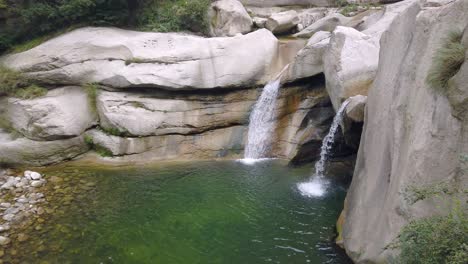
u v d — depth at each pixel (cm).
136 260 809
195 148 1404
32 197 1080
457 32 588
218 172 1279
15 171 1248
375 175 744
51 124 1271
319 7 2017
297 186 1173
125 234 909
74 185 1165
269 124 1428
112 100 1357
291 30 1850
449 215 475
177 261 805
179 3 1706
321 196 1100
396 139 678
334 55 1161
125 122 1334
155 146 1367
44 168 1278
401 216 599
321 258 792
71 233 909
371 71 1116
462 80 536
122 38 1430
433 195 524
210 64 1414
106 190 1138
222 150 1418
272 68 1505
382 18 1388
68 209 1023
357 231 749
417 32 697
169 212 1014
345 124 1079
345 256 780
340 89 1112
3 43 1484
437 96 581
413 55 693
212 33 1733
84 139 1353
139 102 1371
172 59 1391
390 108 736
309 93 1395
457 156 533
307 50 1333
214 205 1049
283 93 1407
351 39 1140
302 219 967
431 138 571
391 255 596
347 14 1850
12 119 1336
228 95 1457
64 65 1362
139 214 1002
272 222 955
